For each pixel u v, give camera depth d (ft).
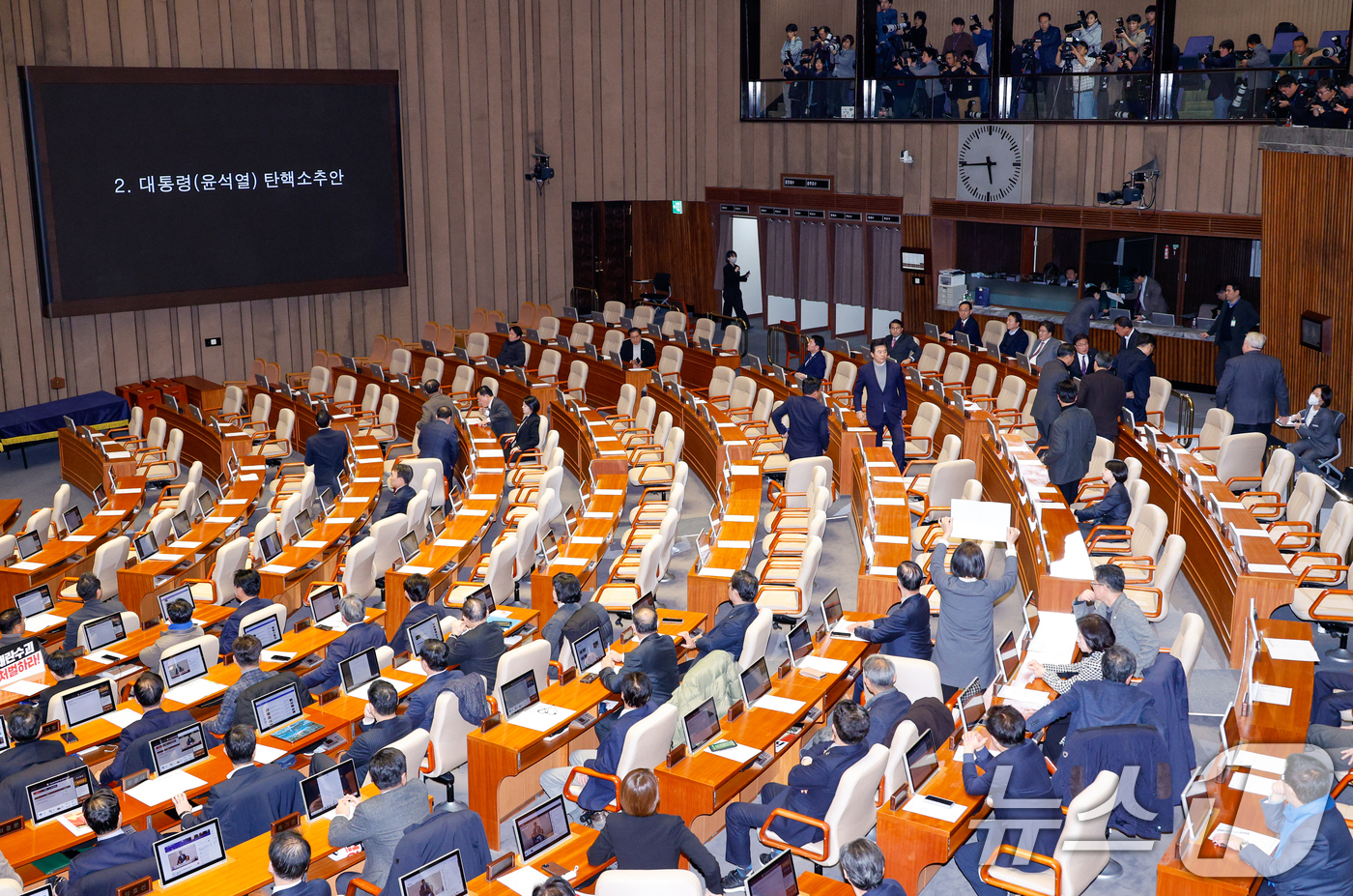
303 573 39.14
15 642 31.65
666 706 23.44
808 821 20.74
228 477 55.47
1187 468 36.06
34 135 62.34
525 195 81.51
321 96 71.15
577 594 30.25
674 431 47.34
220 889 19.80
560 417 56.59
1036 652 25.88
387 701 24.40
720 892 19.15
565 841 21.38
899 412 44.29
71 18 64.49
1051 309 67.87
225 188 68.59
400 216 75.36
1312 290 46.55
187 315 71.10
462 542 39.17
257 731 26.11
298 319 75.00
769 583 34.68
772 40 82.69
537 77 80.23
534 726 25.17
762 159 80.69
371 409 61.98
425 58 76.64
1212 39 60.95
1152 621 29.78
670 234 85.61
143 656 31.60
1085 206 64.34
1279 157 48.29
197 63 68.64
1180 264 62.80
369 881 20.65
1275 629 25.72
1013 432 43.29
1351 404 44.37
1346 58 54.54
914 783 21.11
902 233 73.46
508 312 82.74
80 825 23.38
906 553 33.17
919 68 71.00
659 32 82.33
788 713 24.80
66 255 64.23
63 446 61.21
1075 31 64.85
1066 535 32.09
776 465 46.62
